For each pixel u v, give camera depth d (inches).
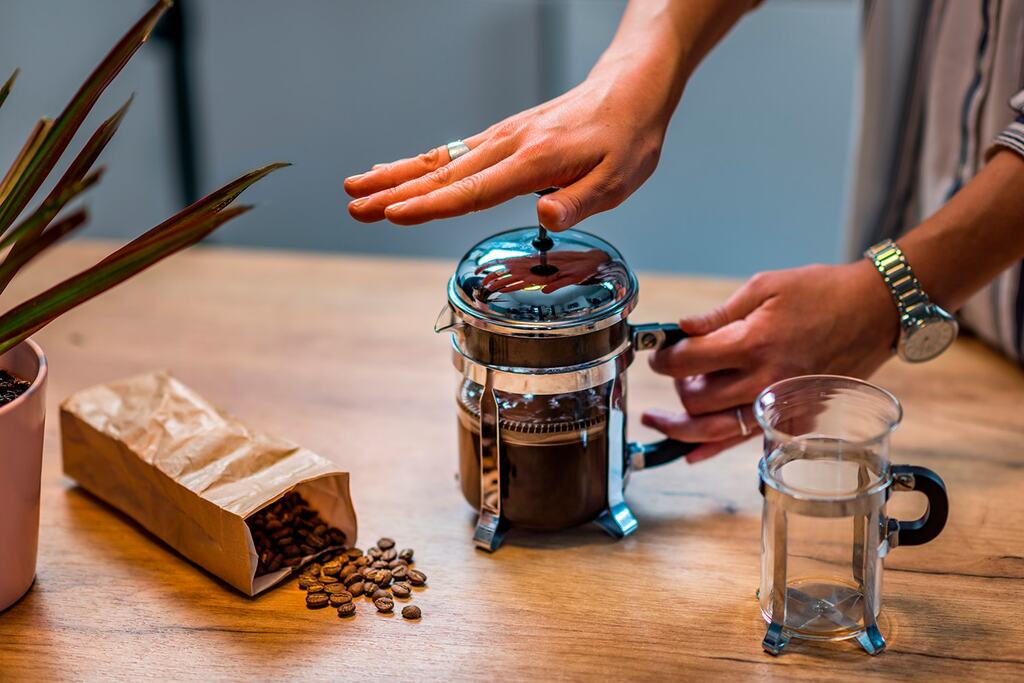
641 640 35.8
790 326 39.0
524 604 36.9
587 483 38.3
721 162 80.8
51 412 44.2
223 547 36.8
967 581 37.2
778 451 34.8
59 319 49.5
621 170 37.1
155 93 82.4
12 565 36.5
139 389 41.1
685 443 39.7
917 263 39.3
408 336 48.2
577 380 36.5
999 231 38.9
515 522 38.6
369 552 38.4
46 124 35.0
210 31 81.8
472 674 34.9
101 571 38.1
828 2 74.5
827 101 77.4
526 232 37.6
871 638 35.2
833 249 82.0
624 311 36.6
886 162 48.9
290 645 35.8
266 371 46.3
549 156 36.1
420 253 88.1
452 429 43.4
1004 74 44.1
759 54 76.7
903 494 40.2
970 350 46.4
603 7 78.7
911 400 44.0
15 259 32.4
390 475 41.5
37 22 79.2
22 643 35.9
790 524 34.8
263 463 38.3
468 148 37.3
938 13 46.1
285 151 85.5
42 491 41.1
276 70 82.7
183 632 36.2
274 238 88.6
